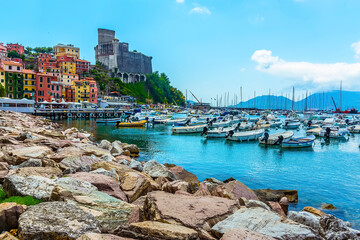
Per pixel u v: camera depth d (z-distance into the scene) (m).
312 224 10.71
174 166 23.33
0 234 7.32
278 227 8.73
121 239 7.21
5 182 10.88
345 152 39.19
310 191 20.98
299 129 73.25
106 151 26.61
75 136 36.34
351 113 157.50
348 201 18.80
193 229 8.08
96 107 127.56
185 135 56.94
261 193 17.67
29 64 159.25
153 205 9.47
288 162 32.00
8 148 19.52
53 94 119.50
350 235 9.66
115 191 12.46
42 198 10.12
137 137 53.22
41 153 17.58
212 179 19.59
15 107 86.06
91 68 182.62
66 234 7.24
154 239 7.56
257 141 48.84
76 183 11.31
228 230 7.98
